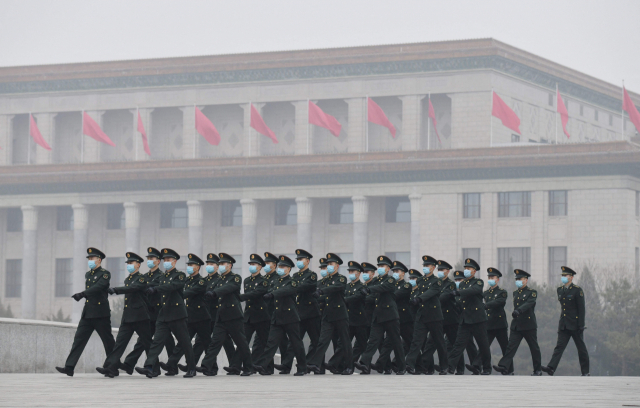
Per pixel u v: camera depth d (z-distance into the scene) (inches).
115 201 4525.1
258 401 602.5
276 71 4525.1
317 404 576.1
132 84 4729.3
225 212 4525.1
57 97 4830.2
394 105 4434.1
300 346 1014.4
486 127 4224.9
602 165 3914.9
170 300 961.5
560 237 3996.1
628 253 3927.2
